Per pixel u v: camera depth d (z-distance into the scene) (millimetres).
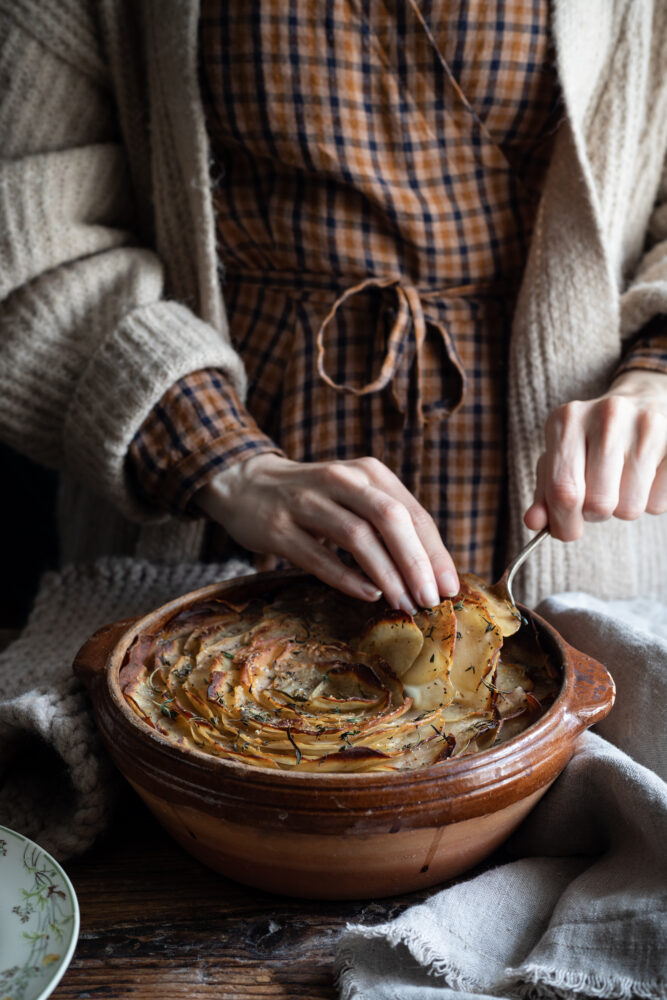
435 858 726
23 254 1011
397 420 1047
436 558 836
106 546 1224
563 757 736
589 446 885
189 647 829
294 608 878
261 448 960
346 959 704
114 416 977
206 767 699
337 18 958
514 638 841
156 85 1024
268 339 1074
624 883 722
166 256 1077
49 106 1038
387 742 739
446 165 1005
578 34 977
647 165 1089
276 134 986
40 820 804
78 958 722
